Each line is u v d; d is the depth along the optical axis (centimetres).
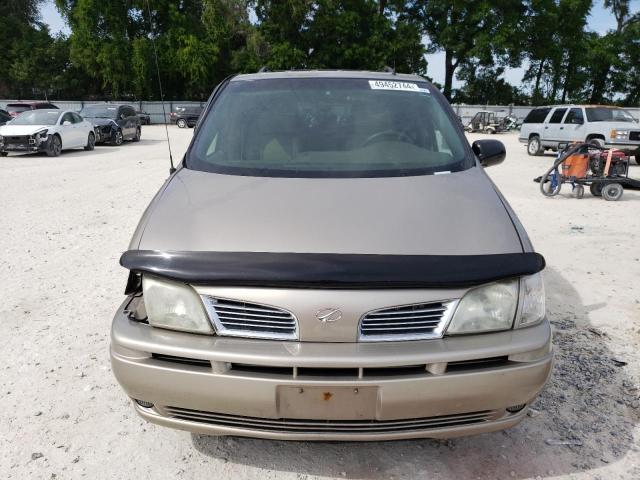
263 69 392
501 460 248
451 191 260
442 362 196
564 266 537
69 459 248
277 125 320
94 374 319
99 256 556
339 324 197
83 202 858
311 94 341
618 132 1533
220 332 204
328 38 4653
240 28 4916
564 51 5181
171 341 203
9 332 374
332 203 243
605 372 324
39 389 303
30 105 2500
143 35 4522
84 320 394
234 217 231
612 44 5075
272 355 193
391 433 207
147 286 212
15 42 4866
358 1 4684
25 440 261
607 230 699
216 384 200
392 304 198
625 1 5375
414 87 356
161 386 206
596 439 263
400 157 298
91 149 1836
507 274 204
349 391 196
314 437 207
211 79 4809
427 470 242
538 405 290
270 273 198
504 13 4828
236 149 306
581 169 945
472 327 205
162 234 224
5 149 1551
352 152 301
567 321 399
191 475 238
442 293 202
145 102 4469
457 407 204
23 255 560
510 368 203
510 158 1752
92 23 4409
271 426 208
